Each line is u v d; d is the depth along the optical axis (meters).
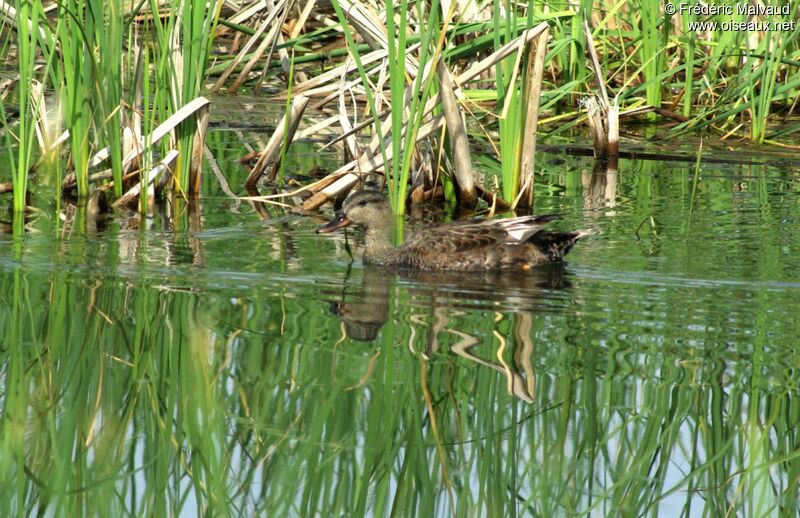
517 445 9.26
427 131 16.86
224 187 18.39
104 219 16.25
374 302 12.71
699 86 23.55
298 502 8.30
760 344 11.12
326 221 16.66
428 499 8.43
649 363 10.64
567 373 10.47
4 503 8.38
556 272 13.74
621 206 17.00
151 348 11.27
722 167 19.78
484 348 11.14
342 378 10.39
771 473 8.98
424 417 9.71
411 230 16.02
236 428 9.55
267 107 23.94
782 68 23.34
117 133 16.67
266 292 13.12
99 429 9.67
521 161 17.19
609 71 24.66
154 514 8.19
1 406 10.09
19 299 12.54
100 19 15.57
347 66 18.03
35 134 20.56
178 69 17.52
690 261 13.98
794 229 15.45
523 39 15.75
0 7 17.50
